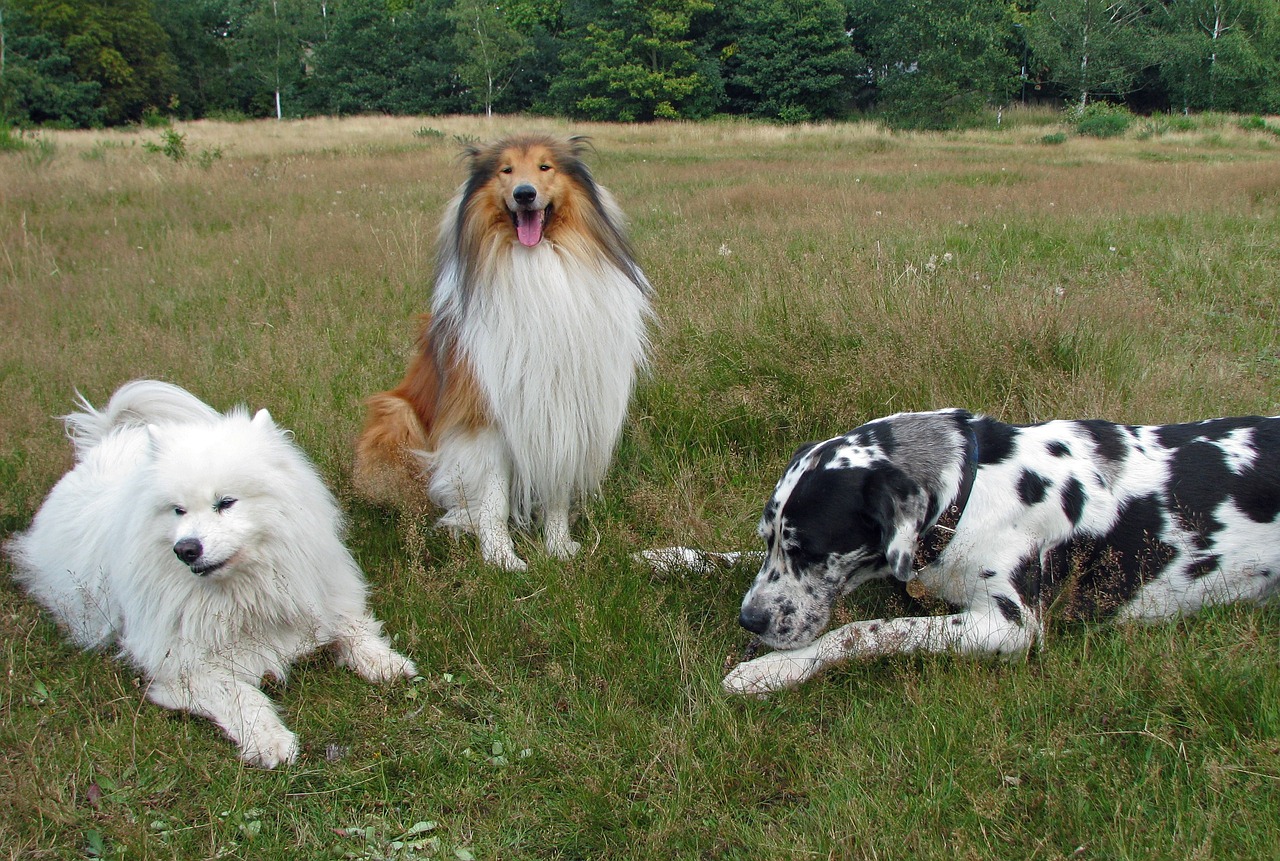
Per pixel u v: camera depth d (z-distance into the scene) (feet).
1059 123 135.54
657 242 32.19
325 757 9.47
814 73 173.27
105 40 197.26
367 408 15.29
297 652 10.80
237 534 9.78
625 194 48.37
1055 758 8.40
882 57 166.40
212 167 58.29
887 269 23.30
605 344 13.78
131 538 10.14
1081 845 7.61
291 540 10.44
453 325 13.74
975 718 9.04
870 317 18.65
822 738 9.30
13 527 14.14
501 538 13.70
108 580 10.78
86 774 8.96
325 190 49.19
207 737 9.68
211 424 11.27
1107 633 10.59
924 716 9.07
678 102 176.55
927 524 10.25
